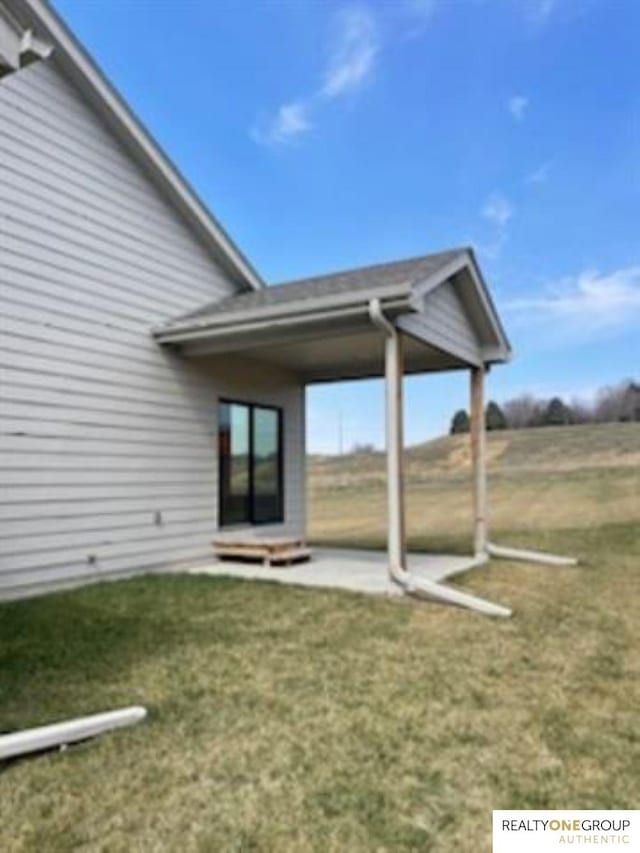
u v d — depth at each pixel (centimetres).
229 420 969
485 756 322
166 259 859
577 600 673
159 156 823
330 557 958
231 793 285
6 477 640
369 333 739
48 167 697
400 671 442
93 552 731
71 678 419
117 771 303
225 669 441
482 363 965
